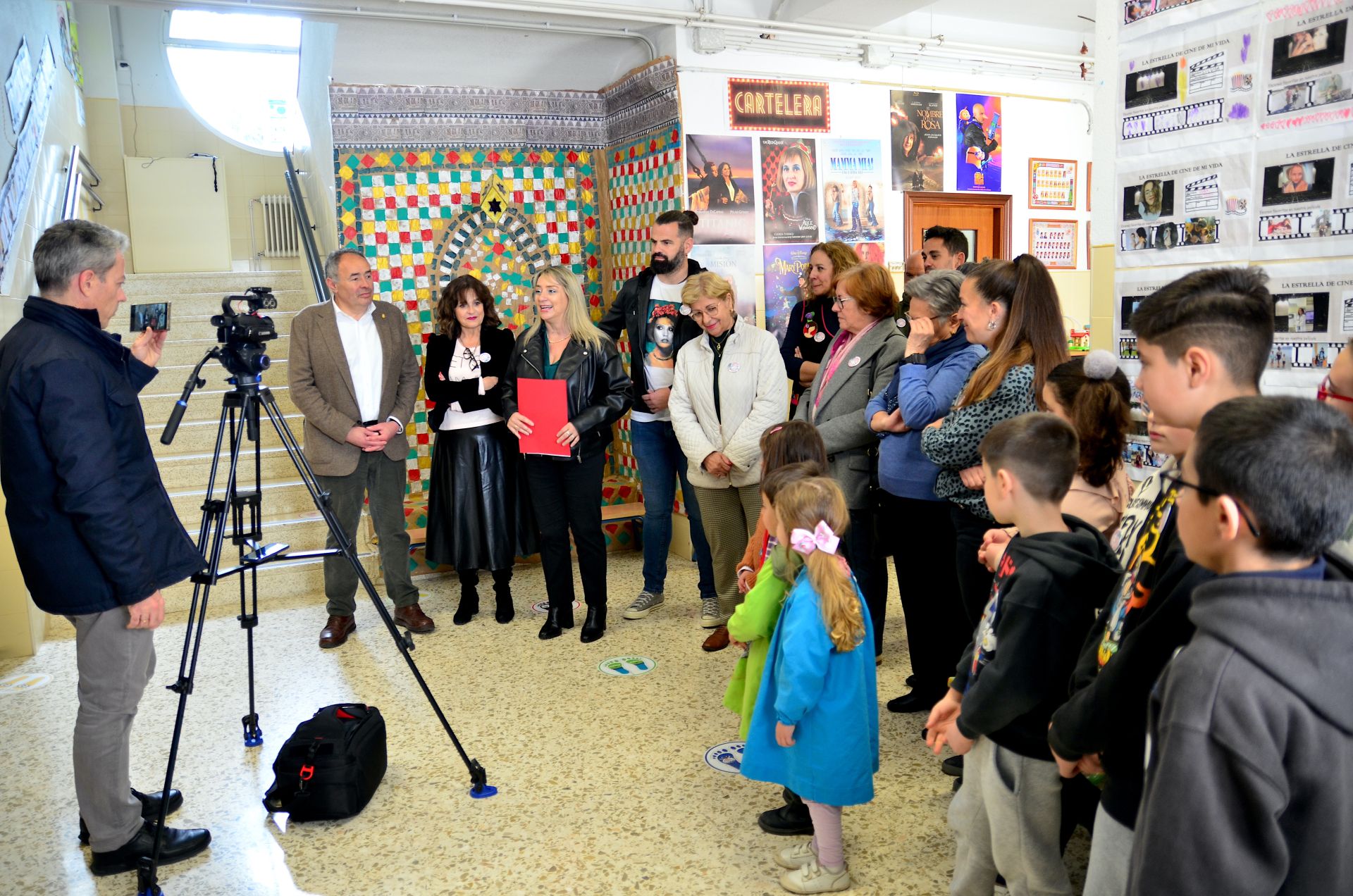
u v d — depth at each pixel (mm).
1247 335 1394
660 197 5430
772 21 5281
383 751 2920
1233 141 2639
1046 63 6336
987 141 6266
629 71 5617
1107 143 3084
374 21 5047
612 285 6020
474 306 4410
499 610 4531
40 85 5949
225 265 9312
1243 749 1033
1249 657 1050
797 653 2195
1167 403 1466
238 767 3082
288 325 7293
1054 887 1828
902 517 3178
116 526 2246
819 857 2293
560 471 4180
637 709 3436
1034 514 1855
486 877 2410
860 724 2248
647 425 4434
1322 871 1058
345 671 3922
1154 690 1193
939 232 4531
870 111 5801
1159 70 2822
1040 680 1744
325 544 5184
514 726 3326
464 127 5602
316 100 6094
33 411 2223
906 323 3516
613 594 4902
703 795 2789
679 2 5141
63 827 2742
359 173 5441
